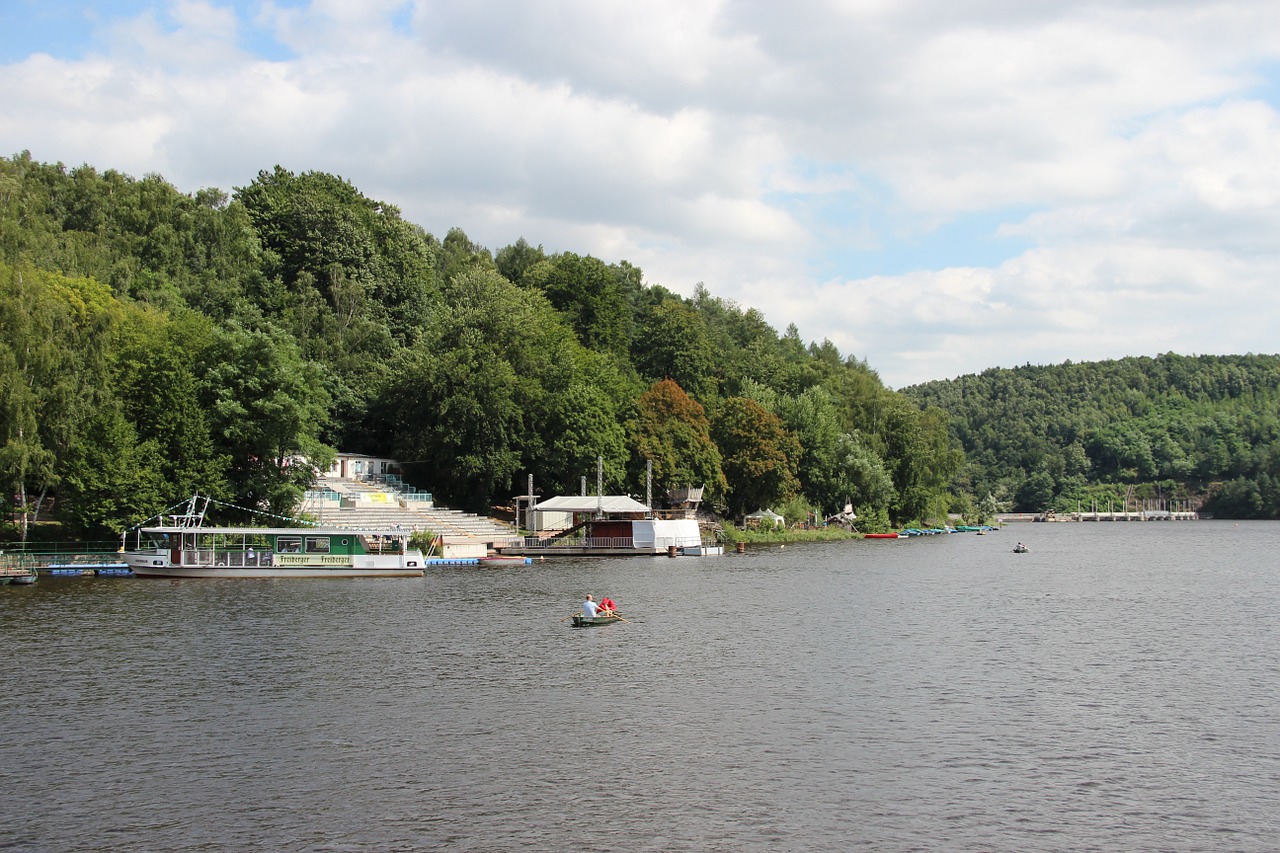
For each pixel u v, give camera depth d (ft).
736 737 138.10
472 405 468.75
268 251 579.89
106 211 545.44
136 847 100.73
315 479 391.04
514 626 228.63
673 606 267.39
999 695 163.84
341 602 269.23
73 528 348.79
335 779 120.37
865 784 119.65
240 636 211.82
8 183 483.51
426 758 128.36
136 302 471.62
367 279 585.63
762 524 614.34
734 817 109.09
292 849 100.37
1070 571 413.80
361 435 517.55
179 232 546.67
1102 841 103.60
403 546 349.41
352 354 530.68
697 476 561.84
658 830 105.50
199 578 327.47
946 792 117.19
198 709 150.82
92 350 333.42
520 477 515.91
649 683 170.19
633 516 478.59
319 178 653.30
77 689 162.81
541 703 155.74
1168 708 155.94
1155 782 120.98
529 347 528.22
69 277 402.93
